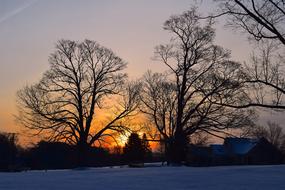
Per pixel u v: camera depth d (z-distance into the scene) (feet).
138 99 216.33
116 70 223.71
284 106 131.64
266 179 76.89
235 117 178.19
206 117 178.40
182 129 183.32
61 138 214.28
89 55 219.82
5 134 270.26
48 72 214.90
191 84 181.06
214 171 97.09
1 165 237.25
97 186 69.46
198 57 181.16
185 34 182.80
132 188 65.82
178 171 100.94
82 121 215.92
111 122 220.23
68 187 68.44
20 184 75.10
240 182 72.28
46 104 213.05
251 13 116.37
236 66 171.01
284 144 406.21
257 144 292.40
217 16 119.65
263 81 133.49
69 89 216.33
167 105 207.21
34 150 236.43
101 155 249.14
